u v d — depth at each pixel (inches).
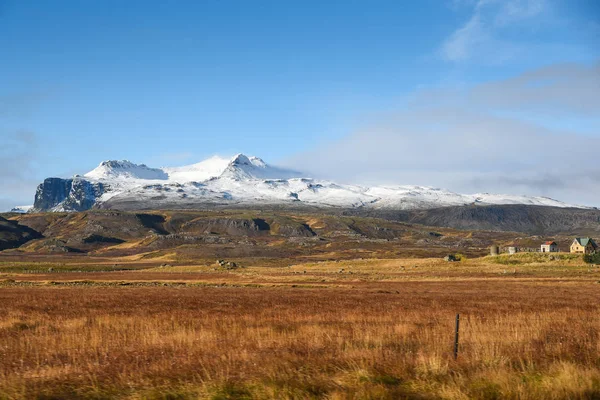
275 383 636.7
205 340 932.6
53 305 1980.8
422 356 741.3
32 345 942.4
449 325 1141.7
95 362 780.6
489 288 3137.3
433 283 3750.0
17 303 2076.8
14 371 729.6
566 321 1225.4
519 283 3587.6
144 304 2018.9
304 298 2325.3
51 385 652.1
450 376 671.8
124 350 878.4
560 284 3440.0
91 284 3929.6
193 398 611.8
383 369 704.4
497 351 794.2
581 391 626.8
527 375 687.1
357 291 2910.9
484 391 633.6
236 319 1339.8
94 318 1406.3
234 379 658.2
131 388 632.4
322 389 634.2
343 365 729.0
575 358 786.2
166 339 959.6
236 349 848.9
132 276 5300.2
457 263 5757.9
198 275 5502.0
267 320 1321.4
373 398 613.3
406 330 1045.2
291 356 766.5
